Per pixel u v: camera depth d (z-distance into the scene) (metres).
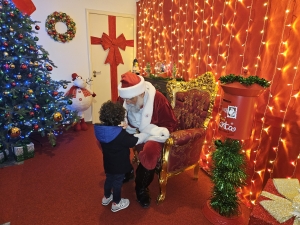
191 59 2.60
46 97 2.70
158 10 3.21
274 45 1.62
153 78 2.86
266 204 1.19
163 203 1.88
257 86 1.31
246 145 1.93
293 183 1.35
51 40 3.38
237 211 1.67
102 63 3.87
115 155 1.61
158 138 1.71
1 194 1.94
